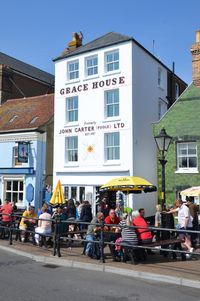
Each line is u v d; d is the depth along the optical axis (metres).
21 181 25.67
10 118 28.33
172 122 20.88
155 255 11.70
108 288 7.83
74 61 24.77
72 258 10.76
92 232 11.02
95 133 23.00
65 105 24.62
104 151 22.56
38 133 25.30
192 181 19.75
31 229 14.17
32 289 7.61
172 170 20.47
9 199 25.97
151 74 24.44
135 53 22.66
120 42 22.59
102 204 17.81
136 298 7.11
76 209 18.34
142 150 22.47
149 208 22.39
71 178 23.66
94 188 22.69
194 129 20.11
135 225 10.44
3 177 26.23
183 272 8.94
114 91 22.89
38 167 25.08
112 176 22.00
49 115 26.62
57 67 25.34
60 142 24.47
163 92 25.95
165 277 8.48
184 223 11.38
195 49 20.81
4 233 15.35
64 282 8.29
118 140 22.38
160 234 12.55
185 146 20.47
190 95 20.59
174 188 20.27
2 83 31.92
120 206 19.98
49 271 9.48
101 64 23.34
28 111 28.42
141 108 22.86
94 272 9.44
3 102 31.78
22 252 11.82
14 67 35.34
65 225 13.75
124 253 10.27
